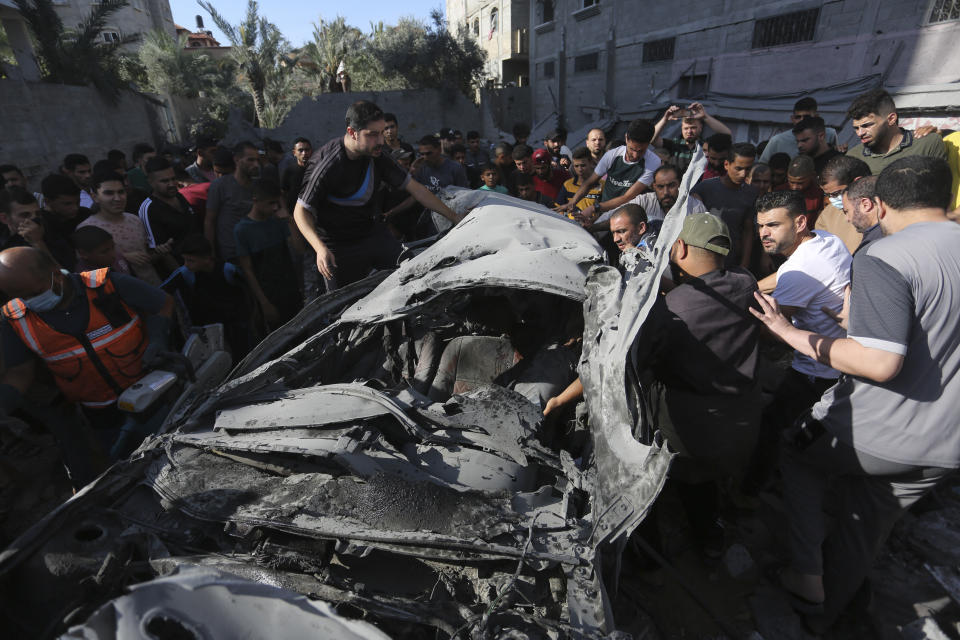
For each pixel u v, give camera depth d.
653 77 12.62
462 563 1.60
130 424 2.54
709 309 2.06
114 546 1.63
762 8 9.46
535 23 18.25
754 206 4.19
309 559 1.59
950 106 6.86
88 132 12.45
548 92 17.92
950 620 2.15
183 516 1.73
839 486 2.07
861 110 3.49
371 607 1.46
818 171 4.39
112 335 2.54
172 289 3.59
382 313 2.58
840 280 2.35
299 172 4.08
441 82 19.59
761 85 9.72
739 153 3.96
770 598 2.28
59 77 12.60
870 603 2.19
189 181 6.69
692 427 2.18
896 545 2.53
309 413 2.08
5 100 9.56
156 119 16.27
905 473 1.82
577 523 1.70
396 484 1.76
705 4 10.73
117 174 3.62
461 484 1.86
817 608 2.13
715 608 2.25
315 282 6.44
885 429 1.79
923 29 7.09
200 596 1.22
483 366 2.93
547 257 2.72
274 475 1.91
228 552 1.65
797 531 2.11
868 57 7.82
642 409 1.94
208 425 2.15
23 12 12.01
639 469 1.59
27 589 1.56
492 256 2.78
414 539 1.58
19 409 2.70
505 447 2.02
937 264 1.64
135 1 26.89
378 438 1.99
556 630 1.40
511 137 17.11
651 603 2.27
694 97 11.18
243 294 3.95
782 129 9.14
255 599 1.25
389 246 4.07
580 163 5.23
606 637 1.35
